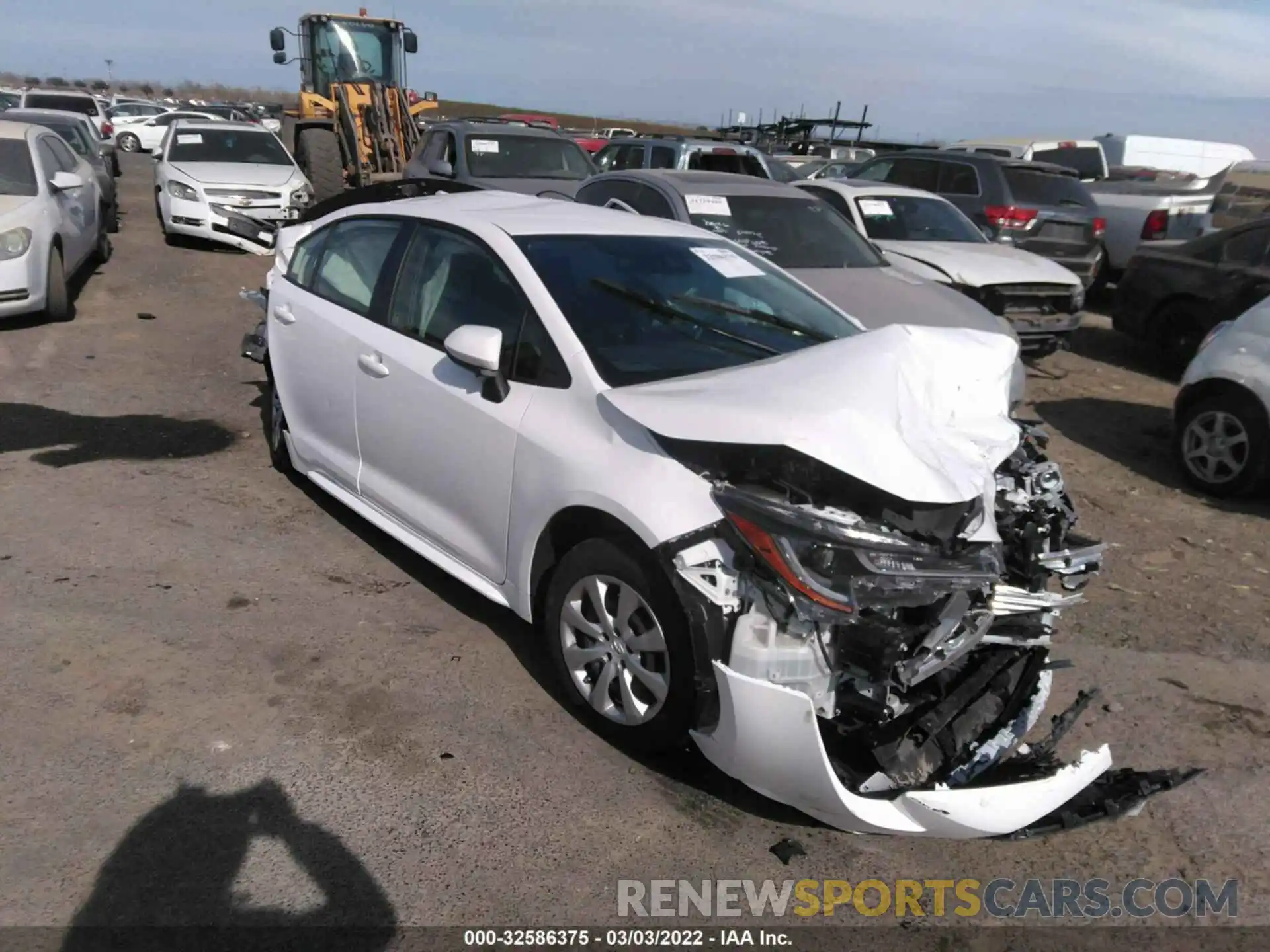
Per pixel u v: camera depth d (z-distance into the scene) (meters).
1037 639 3.28
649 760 3.35
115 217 13.65
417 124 15.48
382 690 3.66
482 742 3.40
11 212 8.35
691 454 3.04
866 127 24.06
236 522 5.04
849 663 2.82
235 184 12.61
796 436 2.80
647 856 2.96
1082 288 8.63
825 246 7.50
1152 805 3.36
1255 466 6.12
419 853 2.89
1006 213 10.34
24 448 5.87
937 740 3.04
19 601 4.09
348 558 4.72
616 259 4.05
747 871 2.94
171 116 32.81
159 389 7.21
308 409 4.94
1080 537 3.39
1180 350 9.19
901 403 3.05
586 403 3.38
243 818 2.97
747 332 3.93
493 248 3.97
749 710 2.81
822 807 2.83
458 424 3.80
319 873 2.79
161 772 3.13
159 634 3.93
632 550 3.09
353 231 4.83
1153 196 11.50
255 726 3.40
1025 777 3.02
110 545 4.67
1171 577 5.17
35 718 3.35
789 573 2.72
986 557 2.89
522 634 4.12
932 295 6.87
